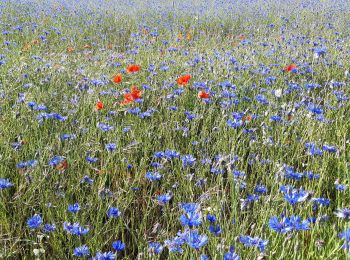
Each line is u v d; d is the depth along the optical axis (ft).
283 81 17.79
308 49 22.95
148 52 24.88
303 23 35.63
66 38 30.63
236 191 8.80
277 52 23.22
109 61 21.76
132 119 13.94
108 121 13.60
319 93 16.49
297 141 12.23
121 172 10.85
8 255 7.73
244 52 23.77
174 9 45.70
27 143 11.86
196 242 6.44
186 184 10.27
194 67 20.30
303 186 10.11
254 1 52.06
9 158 10.85
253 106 15.01
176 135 13.24
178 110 15.17
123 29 36.04
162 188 10.14
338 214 7.02
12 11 39.68
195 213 6.98
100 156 11.98
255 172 10.85
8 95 15.42
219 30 36.35
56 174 10.19
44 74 18.42
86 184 10.28
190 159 10.35
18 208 9.06
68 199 9.53
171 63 21.12
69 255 8.18
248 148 12.29
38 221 7.84
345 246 6.40
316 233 7.82
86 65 21.40
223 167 10.10
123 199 9.62
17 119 12.85
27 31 30.48
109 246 8.71
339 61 20.63
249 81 17.90
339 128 13.14
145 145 12.07
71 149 11.36
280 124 13.35
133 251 8.46
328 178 10.38
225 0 53.72
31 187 9.48
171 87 17.08
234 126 11.89
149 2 51.93
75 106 14.83
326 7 43.60
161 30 35.47
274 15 40.81
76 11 41.60
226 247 7.32
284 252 7.25
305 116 13.80
